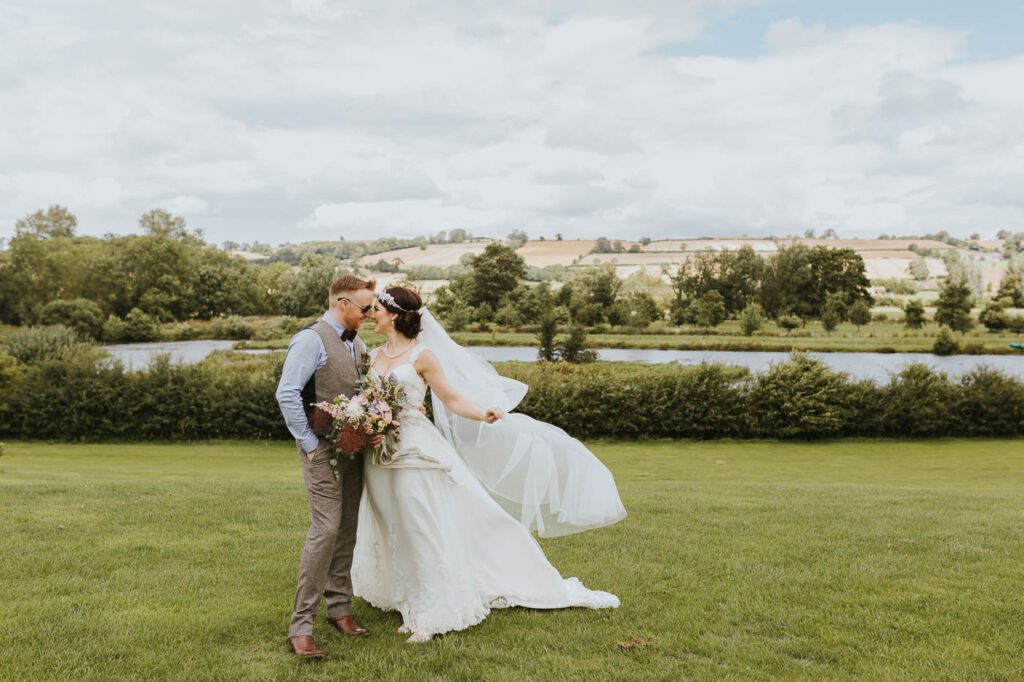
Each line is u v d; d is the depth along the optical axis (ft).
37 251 316.19
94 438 73.41
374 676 11.44
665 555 18.58
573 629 13.38
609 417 74.64
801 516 24.57
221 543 19.06
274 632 13.01
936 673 11.62
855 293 313.94
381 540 13.98
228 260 378.53
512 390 15.37
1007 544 19.95
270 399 73.97
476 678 11.43
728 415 73.56
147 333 273.33
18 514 21.95
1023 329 253.03
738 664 11.94
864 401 74.38
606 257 525.34
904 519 24.06
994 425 74.33
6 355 76.07
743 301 312.50
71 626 12.91
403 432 13.29
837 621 13.82
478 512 14.11
